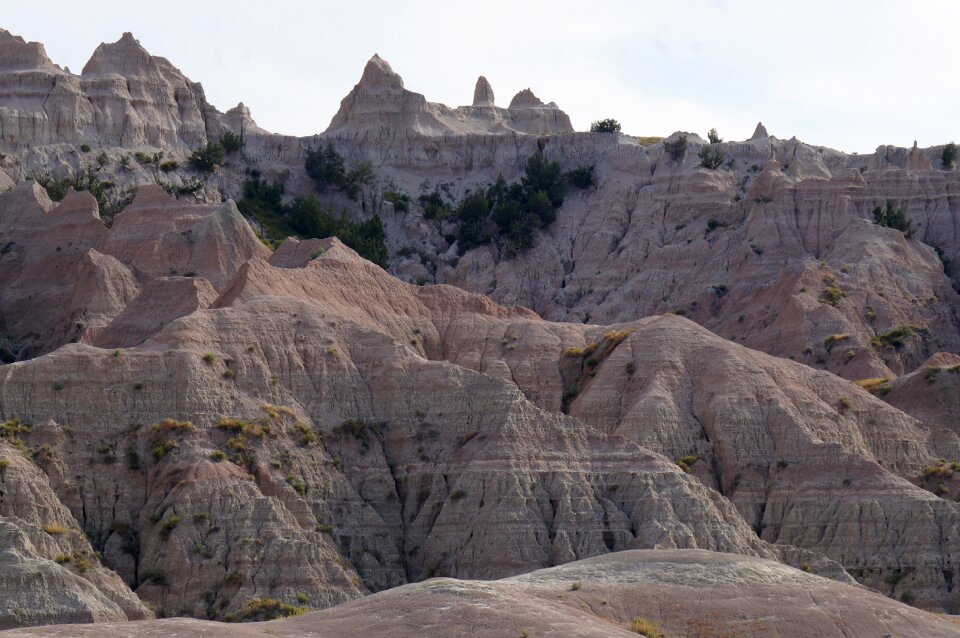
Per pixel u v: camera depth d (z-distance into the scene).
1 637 156.12
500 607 164.88
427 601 166.88
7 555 196.00
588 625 163.62
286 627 165.25
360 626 163.50
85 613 194.00
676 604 175.50
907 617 177.00
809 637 172.25
